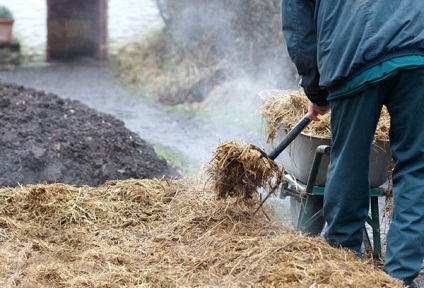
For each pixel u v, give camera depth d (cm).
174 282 417
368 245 488
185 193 552
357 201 438
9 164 650
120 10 1507
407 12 418
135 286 411
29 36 1516
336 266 410
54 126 724
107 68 1410
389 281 398
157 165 708
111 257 447
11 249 461
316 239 454
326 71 430
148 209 532
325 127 503
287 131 514
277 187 495
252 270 423
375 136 473
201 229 494
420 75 414
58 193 542
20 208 526
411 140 422
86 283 412
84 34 1494
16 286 407
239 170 488
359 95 423
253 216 508
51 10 1474
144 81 1273
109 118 782
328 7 427
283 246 443
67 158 672
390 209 520
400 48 412
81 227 504
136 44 1458
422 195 414
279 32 1087
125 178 664
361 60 413
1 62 1431
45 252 459
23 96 798
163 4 1335
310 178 475
